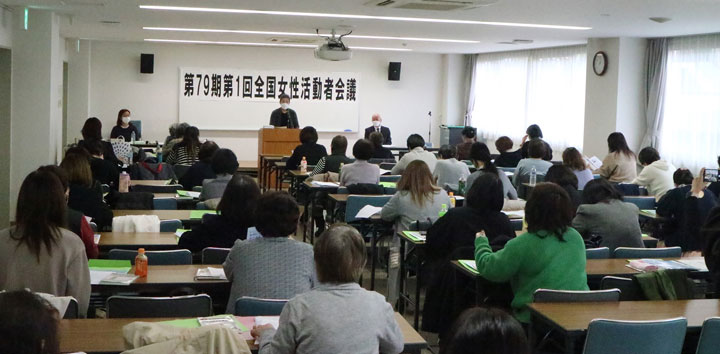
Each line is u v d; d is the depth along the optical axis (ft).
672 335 10.92
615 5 26.23
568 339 10.89
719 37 34.91
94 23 37.96
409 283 23.50
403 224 19.97
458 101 58.54
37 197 11.24
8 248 11.26
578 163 26.48
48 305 5.86
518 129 50.96
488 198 16.22
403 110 58.59
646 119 39.09
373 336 9.04
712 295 14.67
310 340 8.85
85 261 11.66
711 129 35.42
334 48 38.04
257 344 9.85
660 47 38.09
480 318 5.99
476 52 54.49
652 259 16.07
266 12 31.17
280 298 11.85
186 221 19.40
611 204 17.65
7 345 5.43
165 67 55.11
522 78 50.57
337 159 30.94
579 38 39.86
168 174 30.14
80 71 52.13
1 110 31.40
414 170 20.11
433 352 17.10
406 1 26.27
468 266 14.98
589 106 40.57
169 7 30.19
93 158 24.52
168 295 13.87
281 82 56.54
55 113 32.81
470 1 25.84
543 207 13.33
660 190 27.68
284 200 12.15
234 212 15.02
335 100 57.41
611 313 11.87
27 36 31.50
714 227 14.25
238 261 12.03
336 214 26.04
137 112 54.95
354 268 9.21
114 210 20.77
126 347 8.57
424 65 58.59
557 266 13.26
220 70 55.72
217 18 34.19
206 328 8.30
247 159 56.80
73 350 9.44
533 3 26.16
